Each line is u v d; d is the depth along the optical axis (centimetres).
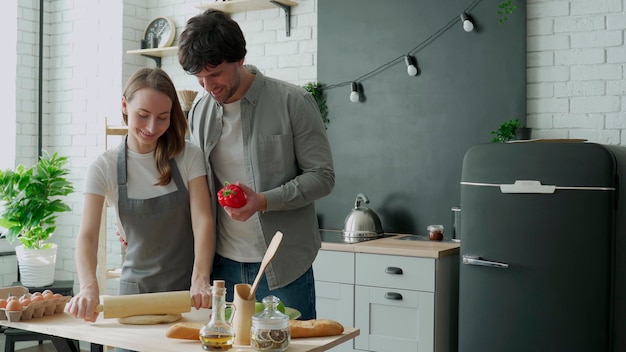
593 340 331
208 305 206
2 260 563
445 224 434
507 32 414
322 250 410
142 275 231
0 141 562
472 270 363
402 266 383
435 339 373
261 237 247
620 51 389
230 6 501
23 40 572
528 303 345
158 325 196
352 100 460
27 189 494
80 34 568
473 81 424
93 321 200
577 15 400
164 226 229
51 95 586
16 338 442
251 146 248
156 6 557
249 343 179
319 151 251
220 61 223
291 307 252
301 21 490
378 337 391
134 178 228
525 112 410
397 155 450
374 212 442
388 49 452
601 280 329
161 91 214
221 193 226
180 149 231
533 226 343
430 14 437
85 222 223
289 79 495
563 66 404
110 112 551
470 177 363
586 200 331
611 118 391
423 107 441
